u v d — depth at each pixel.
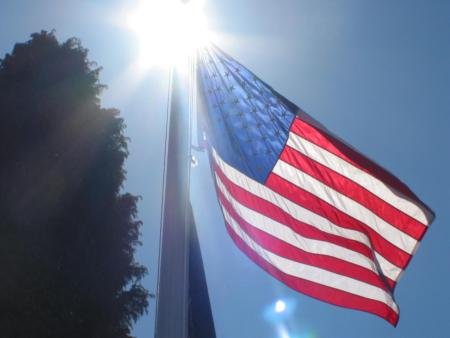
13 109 6.18
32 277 4.71
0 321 4.27
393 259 3.68
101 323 5.00
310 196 3.73
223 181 3.75
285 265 3.70
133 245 6.18
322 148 3.77
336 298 3.64
